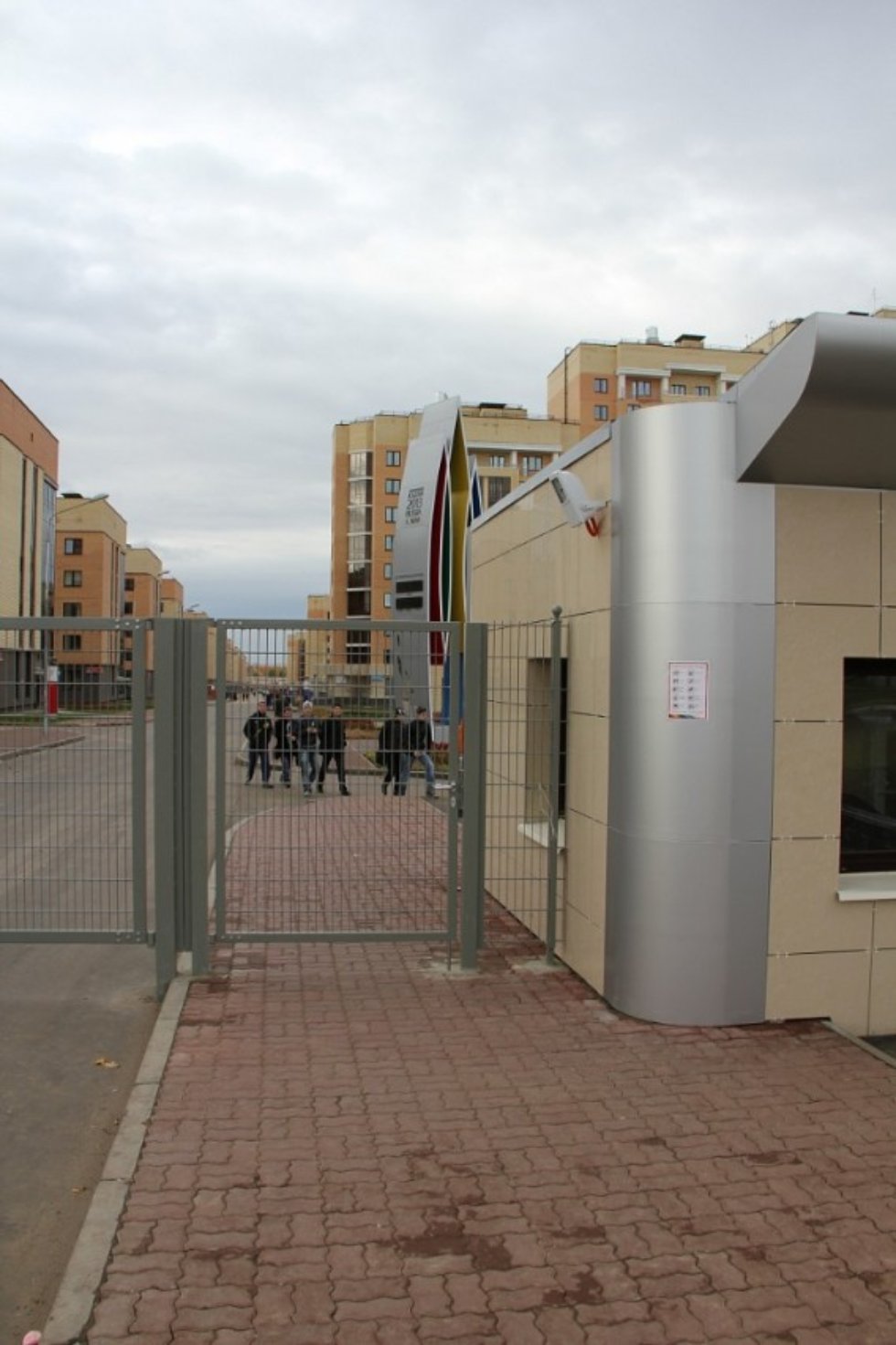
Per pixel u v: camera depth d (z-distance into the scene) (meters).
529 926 7.32
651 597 5.29
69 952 7.12
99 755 5.99
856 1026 5.46
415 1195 3.59
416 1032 5.27
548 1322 2.91
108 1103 4.56
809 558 5.33
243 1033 5.24
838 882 5.50
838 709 5.39
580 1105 4.37
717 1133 4.12
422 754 6.61
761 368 5.04
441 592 19.33
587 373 68.50
